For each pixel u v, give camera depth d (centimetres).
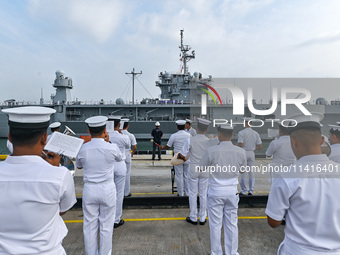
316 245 134
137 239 368
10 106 2970
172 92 3173
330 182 138
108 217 304
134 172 852
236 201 284
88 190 295
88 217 299
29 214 134
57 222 152
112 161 305
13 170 139
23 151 145
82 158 297
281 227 408
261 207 497
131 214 469
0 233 134
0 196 133
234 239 288
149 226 414
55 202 144
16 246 134
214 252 292
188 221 430
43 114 146
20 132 141
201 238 370
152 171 867
